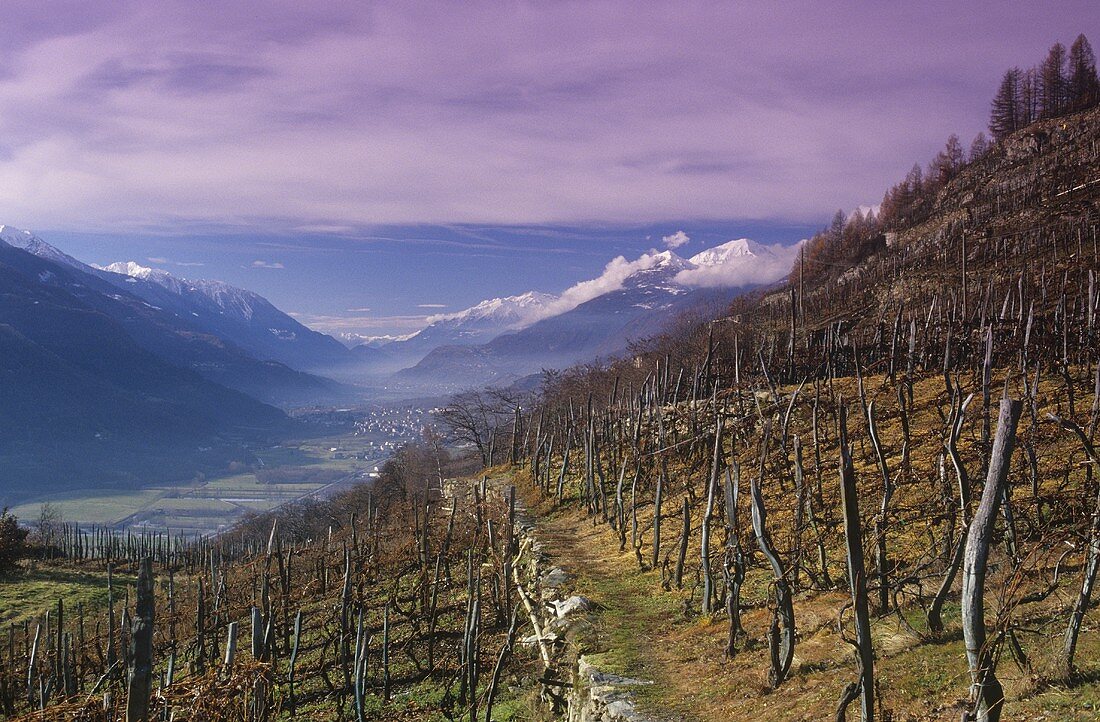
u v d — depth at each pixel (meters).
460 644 31.50
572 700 20.27
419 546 42.41
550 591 28.22
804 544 22.80
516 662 27.72
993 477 10.74
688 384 60.38
